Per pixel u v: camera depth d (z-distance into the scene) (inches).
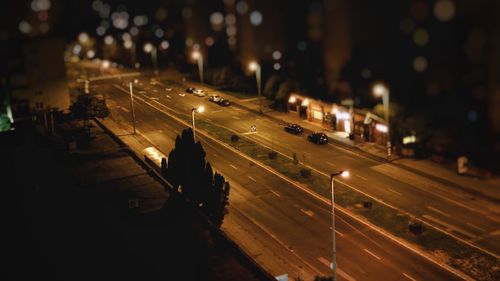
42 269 1318.9
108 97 3452.3
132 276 1270.9
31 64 2886.3
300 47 3351.4
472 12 2327.8
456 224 1625.2
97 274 1288.1
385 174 2020.2
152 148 2383.1
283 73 3334.2
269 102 3139.8
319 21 3171.8
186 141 1614.2
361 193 1859.0
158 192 1788.9
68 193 1802.4
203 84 3764.8
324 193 1868.8
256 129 2632.9
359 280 1371.8
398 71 2691.9
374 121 2340.1
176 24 4928.6
